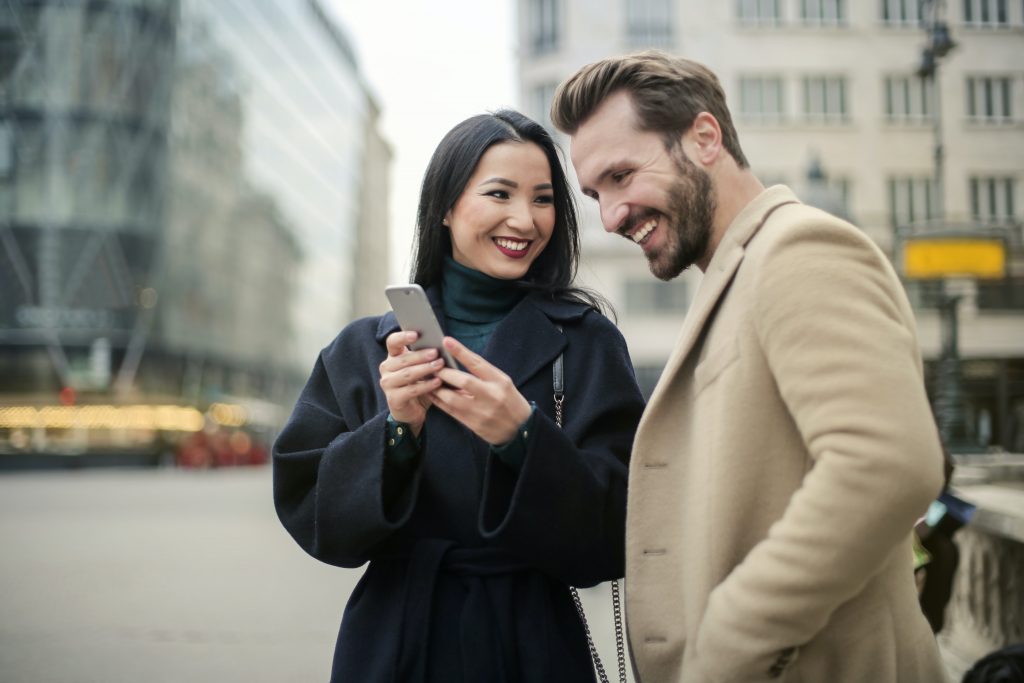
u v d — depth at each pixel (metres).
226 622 6.12
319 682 4.63
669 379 1.72
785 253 1.51
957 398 7.27
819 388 1.41
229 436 40.25
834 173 25.45
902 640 1.58
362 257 96.38
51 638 5.64
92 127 47.47
